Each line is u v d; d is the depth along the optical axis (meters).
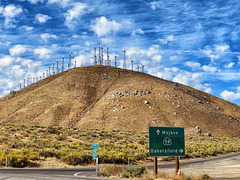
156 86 151.12
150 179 15.52
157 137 16.33
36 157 24.33
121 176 17.05
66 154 26.45
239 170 22.72
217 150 47.69
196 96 158.12
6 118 132.25
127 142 47.38
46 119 125.38
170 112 120.75
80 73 185.00
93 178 15.45
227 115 137.50
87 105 140.88
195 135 94.00
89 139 44.09
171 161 33.31
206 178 16.02
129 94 139.25
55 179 14.36
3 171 17.75
